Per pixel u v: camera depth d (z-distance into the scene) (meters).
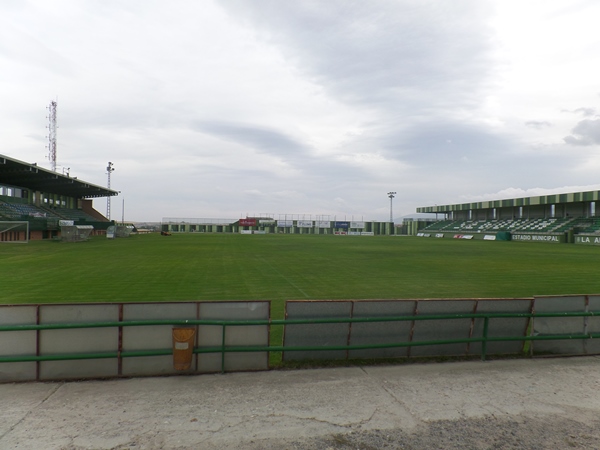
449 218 94.88
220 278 14.63
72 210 64.94
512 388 5.02
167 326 5.43
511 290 12.96
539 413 4.34
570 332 6.47
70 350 5.26
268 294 11.64
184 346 5.23
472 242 53.22
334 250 32.03
